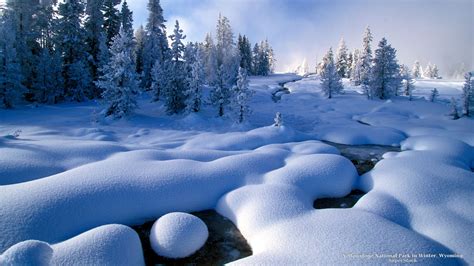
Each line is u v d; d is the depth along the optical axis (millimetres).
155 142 16031
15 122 19906
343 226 6156
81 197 7184
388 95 38500
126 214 7449
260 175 9586
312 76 82062
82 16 34125
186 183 8586
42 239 6023
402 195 7867
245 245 6742
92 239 5543
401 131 20250
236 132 18656
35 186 7422
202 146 14867
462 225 6270
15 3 32438
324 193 9188
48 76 29234
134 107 23422
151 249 6523
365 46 56031
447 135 17594
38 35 33938
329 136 18891
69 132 17312
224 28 59844
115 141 16031
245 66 72938
